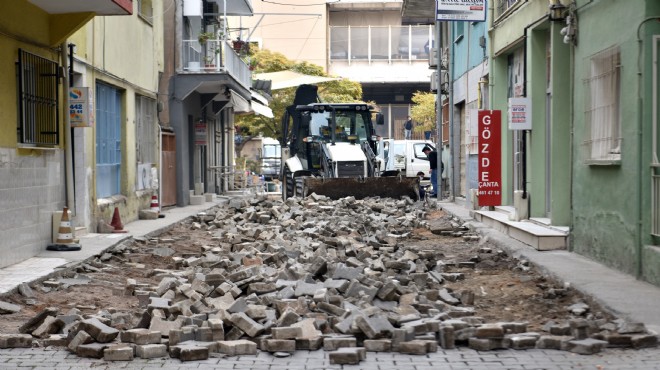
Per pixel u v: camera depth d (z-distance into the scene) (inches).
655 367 346.0
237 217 1104.8
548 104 831.7
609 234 589.0
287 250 692.1
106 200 943.0
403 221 1018.7
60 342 390.0
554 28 751.1
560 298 504.4
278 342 373.7
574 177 674.8
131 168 1057.5
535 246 700.7
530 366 349.7
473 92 1238.3
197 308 434.0
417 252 700.7
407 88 3531.0
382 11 3447.3
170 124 1406.3
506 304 497.7
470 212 1070.4
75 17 717.9
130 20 1059.9
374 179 1343.5
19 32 645.9
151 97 1205.1
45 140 702.5
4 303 474.0
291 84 2003.0
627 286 506.0
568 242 687.1
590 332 398.6
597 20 615.8
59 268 596.1
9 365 354.9
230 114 2169.0
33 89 677.3
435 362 358.0
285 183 1487.5
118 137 1024.9
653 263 509.0
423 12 1849.2
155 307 416.8
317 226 906.7
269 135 2817.4
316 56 3412.9
